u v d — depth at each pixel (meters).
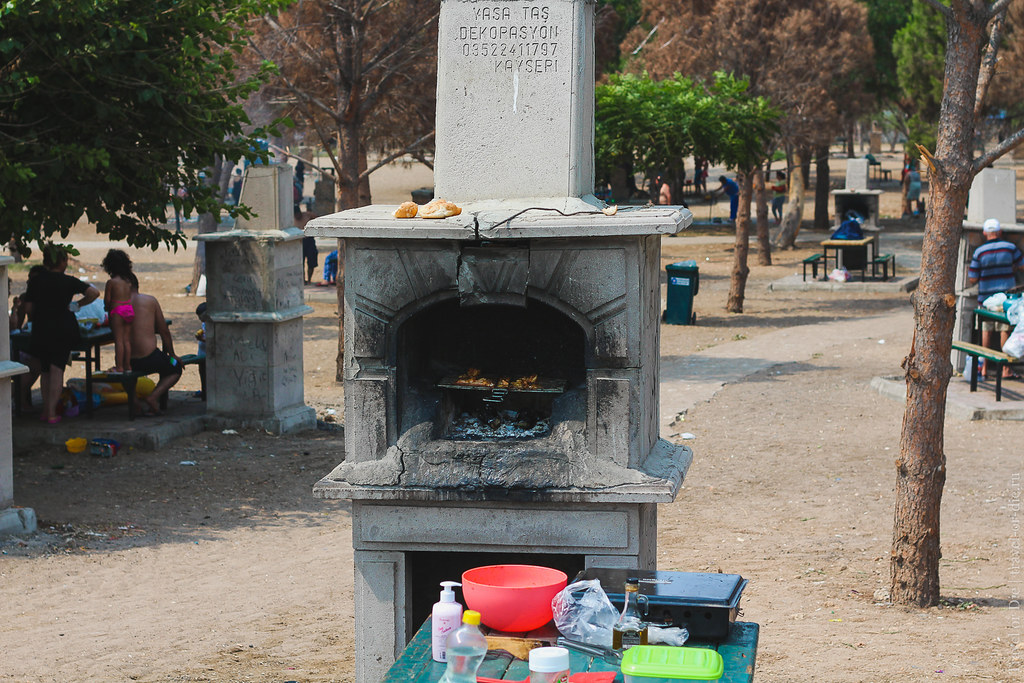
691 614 4.20
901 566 6.99
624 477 4.86
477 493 4.92
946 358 6.78
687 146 19.45
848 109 33.31
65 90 9.32
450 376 5.43
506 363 5.52
